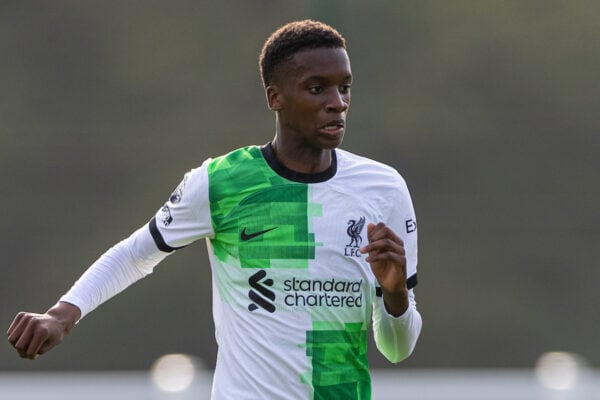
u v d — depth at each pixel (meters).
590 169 59.41
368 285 15.68
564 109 60.75
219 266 15.93
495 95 60.72
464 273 57.09
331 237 15.57
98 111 60.44
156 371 35.38
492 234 57.16
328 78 15.42
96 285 16.27
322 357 15.37
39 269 57.47
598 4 62.91
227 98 61.00
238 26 62.72
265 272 15.48
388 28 60.91
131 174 59.03
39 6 62.53
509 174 59.16
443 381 34.62
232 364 15.61
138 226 58.22
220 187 15.77
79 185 58.91
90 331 57.84
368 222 15.74
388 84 59.94
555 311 57.25
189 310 58.34
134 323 58.31
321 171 15.84
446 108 59.78
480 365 56.81
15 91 60.72
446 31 61.59
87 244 57.94
